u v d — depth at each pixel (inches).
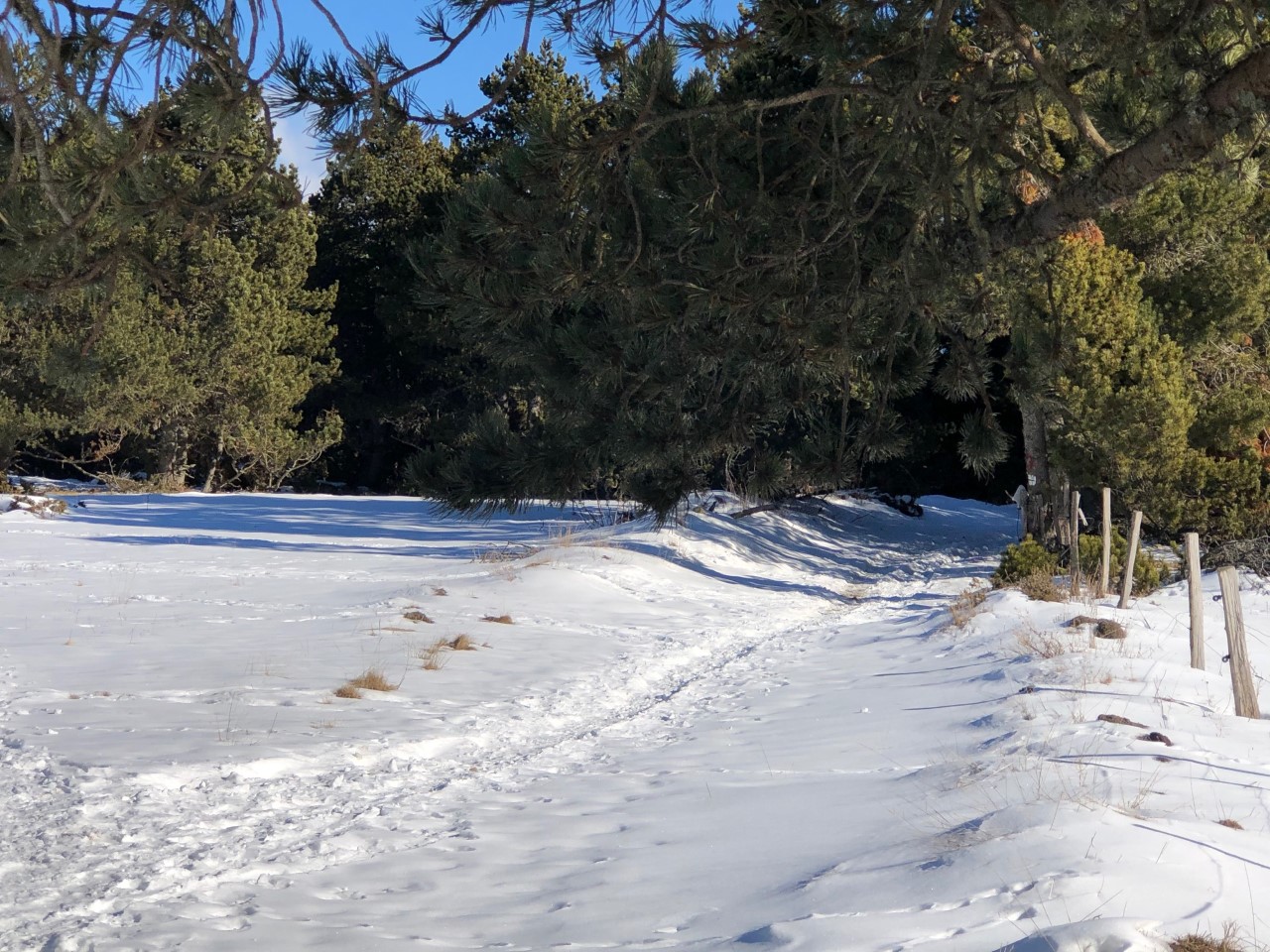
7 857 253.9
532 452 681.0
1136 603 733.3
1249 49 292.8
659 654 643.5
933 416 1621.6
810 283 368.2
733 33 301.4
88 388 244.7
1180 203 983.0
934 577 1162.0
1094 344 971.3
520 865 260.2
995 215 362.6
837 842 253.8
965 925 182.2
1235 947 165.8
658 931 205.3
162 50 206.5
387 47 231.3
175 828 280.4
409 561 1085.8
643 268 358.6
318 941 202.1
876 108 345.7
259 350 1876.2
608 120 329.1
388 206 2038.6
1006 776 292.7
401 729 410.0
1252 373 1067.9
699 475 721.6
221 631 637.3
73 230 219.0
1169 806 256.7
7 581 853.2
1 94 196.2
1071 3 261.0
